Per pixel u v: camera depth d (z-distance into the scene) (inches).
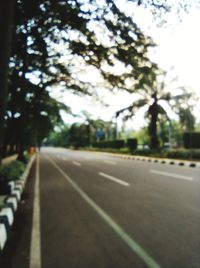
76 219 268.5
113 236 216.4
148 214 279.7
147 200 347.3
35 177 625.3
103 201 348.5
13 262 174.4
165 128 2551.7
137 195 381.7
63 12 335.9
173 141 2650.1
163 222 250.7
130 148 1900.8
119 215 279.0
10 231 238.1
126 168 790.5
